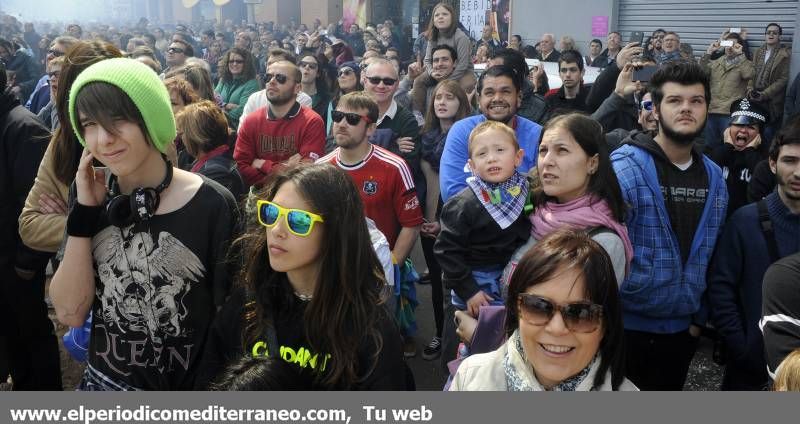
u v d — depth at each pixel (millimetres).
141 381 2016
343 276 1731
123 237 1973
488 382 1688
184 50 8211
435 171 4367
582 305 1522
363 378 1725
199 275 2014
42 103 6113
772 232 2547
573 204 2375
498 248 2549
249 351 1817
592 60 12492
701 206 2658
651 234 2576
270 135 4355
